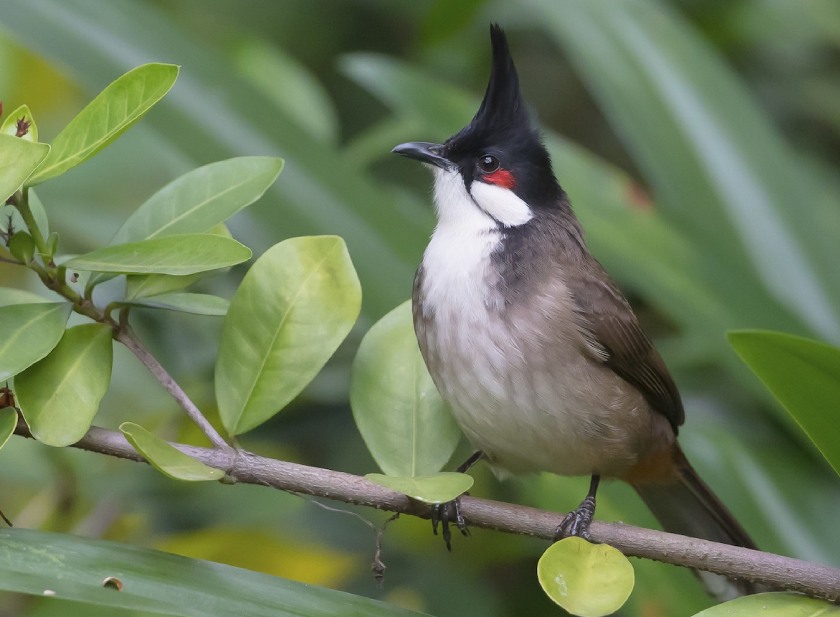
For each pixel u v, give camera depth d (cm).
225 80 748
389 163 995
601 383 639
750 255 798
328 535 823
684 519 715
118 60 726
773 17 981
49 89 912
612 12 855
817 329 786
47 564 407
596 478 665
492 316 624
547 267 641
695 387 859
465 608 800
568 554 459
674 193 810
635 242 785
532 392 621
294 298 514
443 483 467
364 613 428
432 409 552
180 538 745
